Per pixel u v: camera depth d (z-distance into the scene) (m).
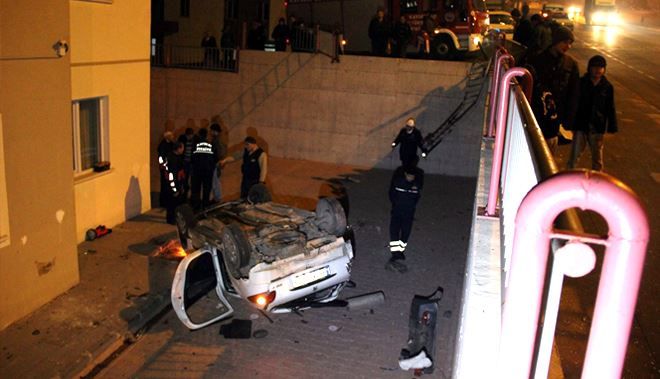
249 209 8.46
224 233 6.79
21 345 6.54
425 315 6.58
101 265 8.69
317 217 7.71
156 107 17.27
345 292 8.38
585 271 1.18
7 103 6.55
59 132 7.43
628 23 61.88
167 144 10.44
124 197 10.56
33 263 7.19
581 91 7.70
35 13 6.82
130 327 7.09
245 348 6.87
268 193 9.09
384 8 18.95
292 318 7.57
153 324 7.39
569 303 5.54
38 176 7.14
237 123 16.81
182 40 19.78
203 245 7.79
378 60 15.40
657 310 5.44
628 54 31.36
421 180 9.07
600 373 1.15
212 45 17.30
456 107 15.14
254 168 10.14
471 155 15.21
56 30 7.16
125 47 10.12
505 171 3.38
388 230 11.13
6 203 6.68
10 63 6.54
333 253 7.25
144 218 10.85
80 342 6.66
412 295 8.40
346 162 16.25
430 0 18.05
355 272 9.09
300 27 16.56
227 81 16.61
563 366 4.50
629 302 1.11
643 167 9.61
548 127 6.53
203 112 16.97
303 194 13.46
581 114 7.72
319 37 15.74
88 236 9.58
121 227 10.30
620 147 10.91
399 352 6.89
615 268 1.11
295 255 6.93
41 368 6.14
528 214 1.20
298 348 6.89
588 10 54.19
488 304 2.40
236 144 16.92
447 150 15.32
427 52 17.66
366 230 11.05
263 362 6.60
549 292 1.58
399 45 17.08
